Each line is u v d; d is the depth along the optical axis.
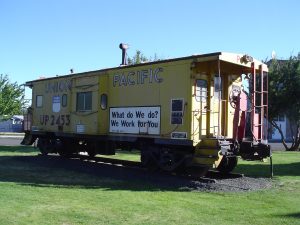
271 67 26.70
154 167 13.12
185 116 11.75
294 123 28.58
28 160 16.48
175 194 9.87
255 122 12.16
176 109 12.01
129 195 9.58
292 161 17.78
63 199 8.91
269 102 26.27
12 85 43.22
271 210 8.23
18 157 17.39
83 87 15.38
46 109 17.64
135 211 7.91
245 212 8.02
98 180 11.86
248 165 15.98
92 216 7.45
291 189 10.66
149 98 12.84
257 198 9.41
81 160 16.34
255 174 13.45
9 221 6.97
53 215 7.45
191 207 8.39
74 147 17.50
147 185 11.12
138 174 12.61
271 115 26.80
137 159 18.33
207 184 10.80
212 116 12.23
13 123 56.84
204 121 12.03
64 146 17.34
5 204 8.22
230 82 12.84
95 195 9.48
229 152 11.80
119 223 7.03
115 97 14.07
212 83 12.27
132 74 13.48
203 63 12.02
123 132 13.70
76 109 15.73
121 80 13.88
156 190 10.41
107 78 14.43
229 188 10.50
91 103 14.98
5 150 21.59
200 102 11.91
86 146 17.14
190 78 11.68
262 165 16.06
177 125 11.95
